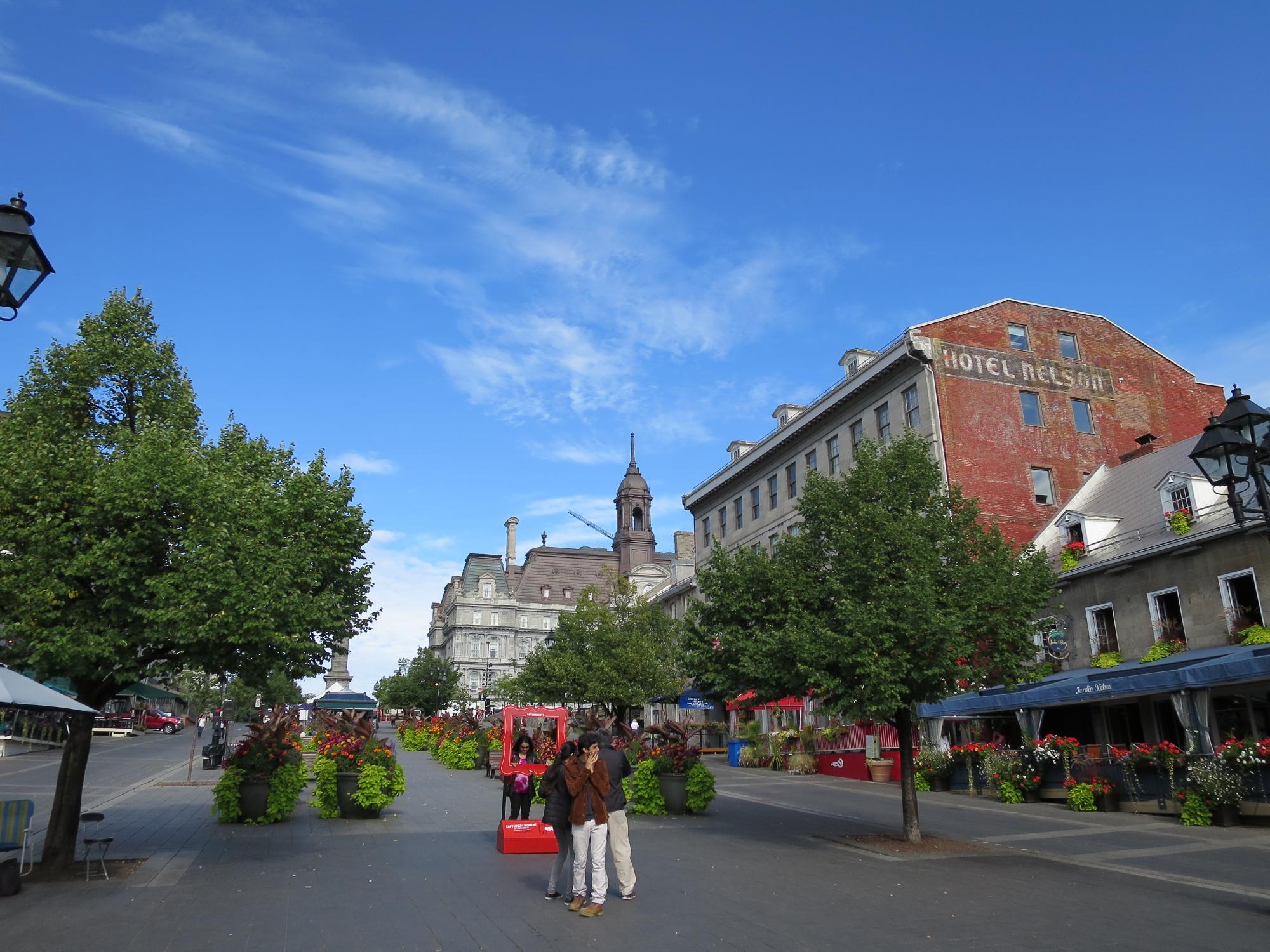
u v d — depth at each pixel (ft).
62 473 37.73
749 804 74.95
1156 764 67.05
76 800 39.32
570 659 129.49
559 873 33.88
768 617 55.21
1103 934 29.25
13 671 34.09
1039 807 73.26
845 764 105.81
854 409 129.08
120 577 36.81
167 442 39.99
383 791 59.31
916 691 49.65
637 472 421.18
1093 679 77.25
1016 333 120.67
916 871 41.96
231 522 40.47
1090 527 94.22
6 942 27.07
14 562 36.65
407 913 31.22
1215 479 33.78
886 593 48.91
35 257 24.26
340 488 48.01
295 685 243.19
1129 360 126.52
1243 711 77.30
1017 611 51.78
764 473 155.02
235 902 32.91
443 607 471.21
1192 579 80.84
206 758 101.50
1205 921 31.42
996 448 114.21
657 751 68.18
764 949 26.68
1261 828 58.34
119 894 34.37
